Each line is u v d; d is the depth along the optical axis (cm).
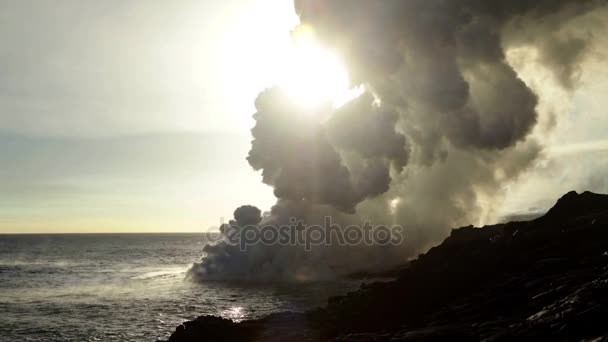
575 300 1816
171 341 3153
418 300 3119
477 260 3416
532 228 3803
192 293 6341
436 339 1977
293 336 2983
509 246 3362
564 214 3897
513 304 2323
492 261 3269
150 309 5241
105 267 11056
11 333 4209
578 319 1655
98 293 6644
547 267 2688
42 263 12412
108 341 3869
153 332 4156
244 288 6581
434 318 2525
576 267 2534
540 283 2438
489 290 2662
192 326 3238
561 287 2198
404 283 3491
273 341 2900
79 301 5941
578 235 3084
